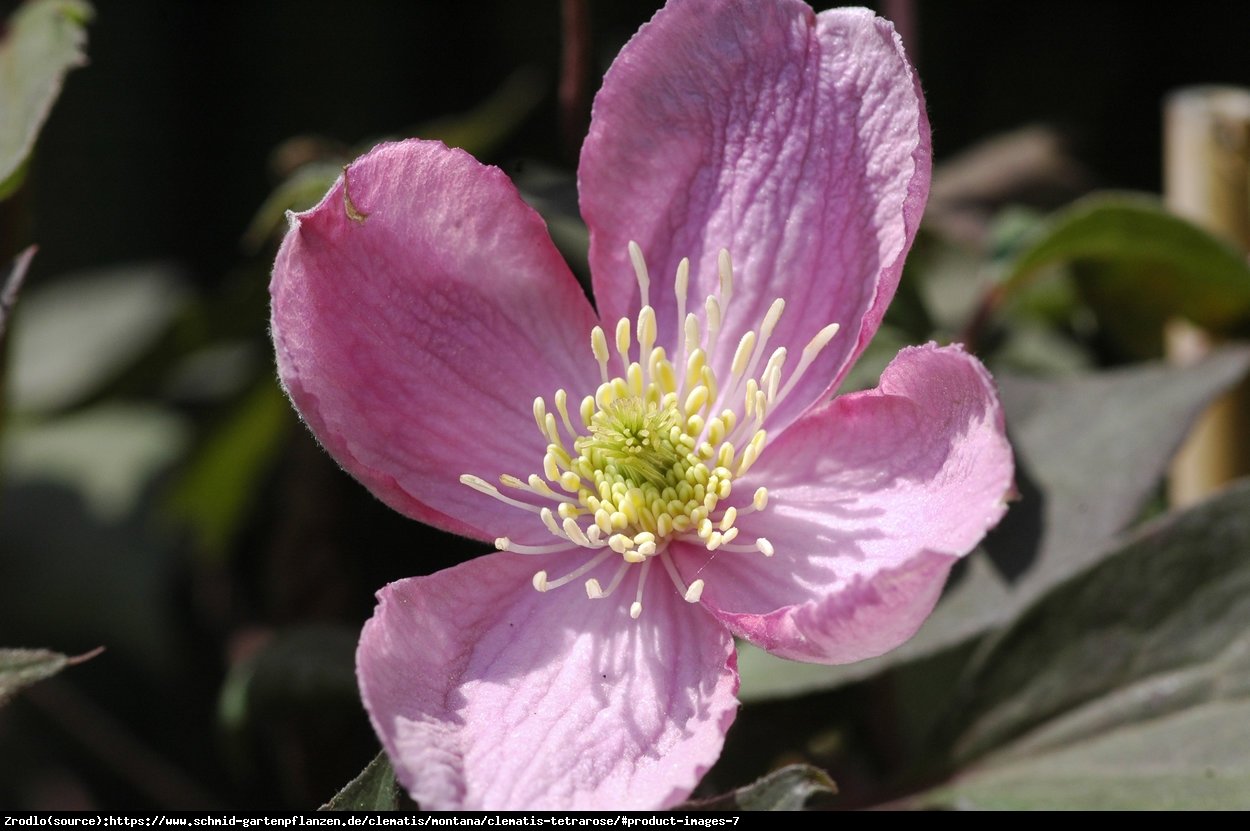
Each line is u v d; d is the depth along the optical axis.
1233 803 0.45
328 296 0.45
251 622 0.53
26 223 0.48
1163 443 0.48
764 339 0.46
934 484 0.45
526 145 0.56
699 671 0.45
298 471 0.52
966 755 0.47
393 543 0.52
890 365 0.45
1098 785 0.46
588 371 0.47
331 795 0.49
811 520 0.46
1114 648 0.47
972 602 0.47
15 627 0.57
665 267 0.47
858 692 0.49
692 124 0.47
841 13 0.46
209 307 0.54
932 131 0.46
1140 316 0.52
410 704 0.44
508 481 0.46
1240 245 0.51
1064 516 0.48
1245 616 0.47
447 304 0.46
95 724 0.52
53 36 0.48
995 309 0.51
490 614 0.46
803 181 0.46
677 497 0.47
